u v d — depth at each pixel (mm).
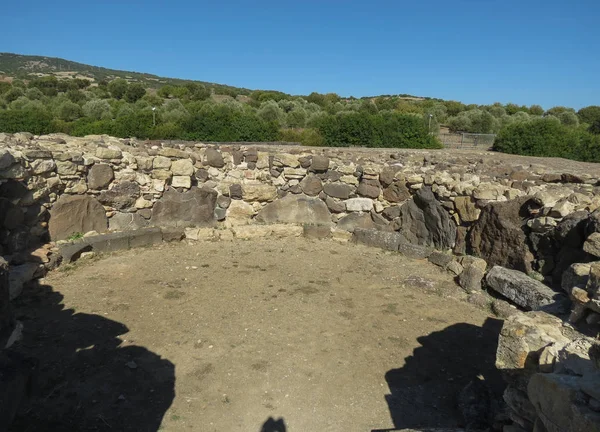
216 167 7734
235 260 6219
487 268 5711
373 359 3773
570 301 3203
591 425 1585
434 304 4988
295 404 3137
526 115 30969
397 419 3033
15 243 5254
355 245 7160
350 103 40500
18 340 3734
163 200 7199
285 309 4684
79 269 5586
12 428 2697
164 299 4809
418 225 6977
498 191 5848
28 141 6102
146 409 3004
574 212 4797
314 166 7746
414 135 15477
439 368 3684
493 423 2795
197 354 3723
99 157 6570
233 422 2926
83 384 3236
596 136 13617
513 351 2393
